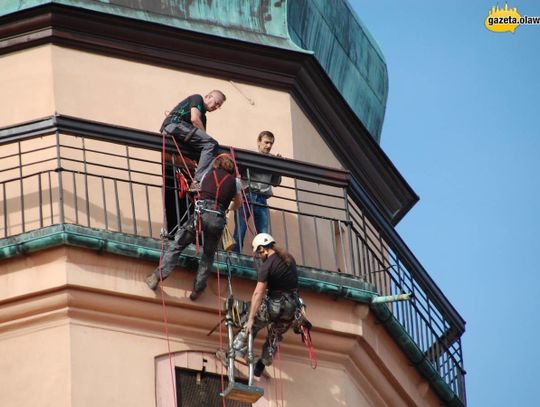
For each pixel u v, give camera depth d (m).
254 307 30.88
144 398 31.17
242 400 30.78
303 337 31.44
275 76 35.22
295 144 35.00
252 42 34.94
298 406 32.38
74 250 31.22
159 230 32.91
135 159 32.25
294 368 32.62
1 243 31.20
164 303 31.62
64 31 34.09
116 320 31.48
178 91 34.50
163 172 32.09
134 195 33.00
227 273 31.98
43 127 31.89
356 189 33.78
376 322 33.41
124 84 34.19
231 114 34.78
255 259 32.19
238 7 35.38
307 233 34.25
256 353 32.16
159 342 31.67
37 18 34.00
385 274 35.28
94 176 32.28
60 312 31.20
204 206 31.08
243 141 34.66
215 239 31.19
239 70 35.00
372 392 33.78
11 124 33.59
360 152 36.91
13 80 33.91
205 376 31.78
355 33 37.91
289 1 35.59
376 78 38.50
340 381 32.91
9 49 34.09
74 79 33.91
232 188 31.31
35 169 32.72
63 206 31.98
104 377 31.03
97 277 31.28
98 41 34.19
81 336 31.19
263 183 33.00
